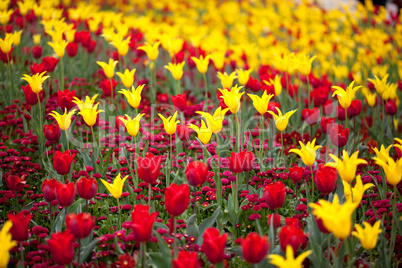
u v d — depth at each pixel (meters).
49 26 6.04
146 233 2.39
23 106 5.16
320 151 4.46
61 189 2.71
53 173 3.80
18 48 6.57
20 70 5.90
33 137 4.32
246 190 3.61
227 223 3.62
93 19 7.36
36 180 4.02
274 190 2.71
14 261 2.83
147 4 12.83
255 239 2.20
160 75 7.34
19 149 4.40
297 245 2.45
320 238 2.96
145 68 7.20
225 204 3.61
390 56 8.08
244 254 2.25
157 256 2.63
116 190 2.97
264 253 2.23
